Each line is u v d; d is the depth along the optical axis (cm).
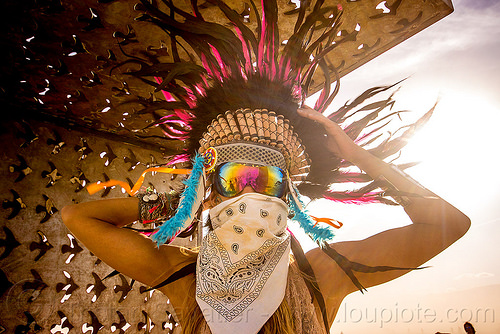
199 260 114
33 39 275
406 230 120
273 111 131
